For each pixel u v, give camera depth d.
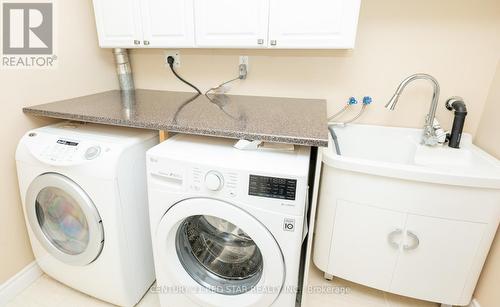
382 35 1.54
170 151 1.11
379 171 1.20
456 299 1.34
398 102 1.62
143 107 1.49
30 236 1.47
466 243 1.23
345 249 1.42
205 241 1.31
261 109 1.49
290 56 1.70
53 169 1.23
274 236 1.02
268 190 0.97
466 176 1.11
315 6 1.31
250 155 1.08
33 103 1.46
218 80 1.87
